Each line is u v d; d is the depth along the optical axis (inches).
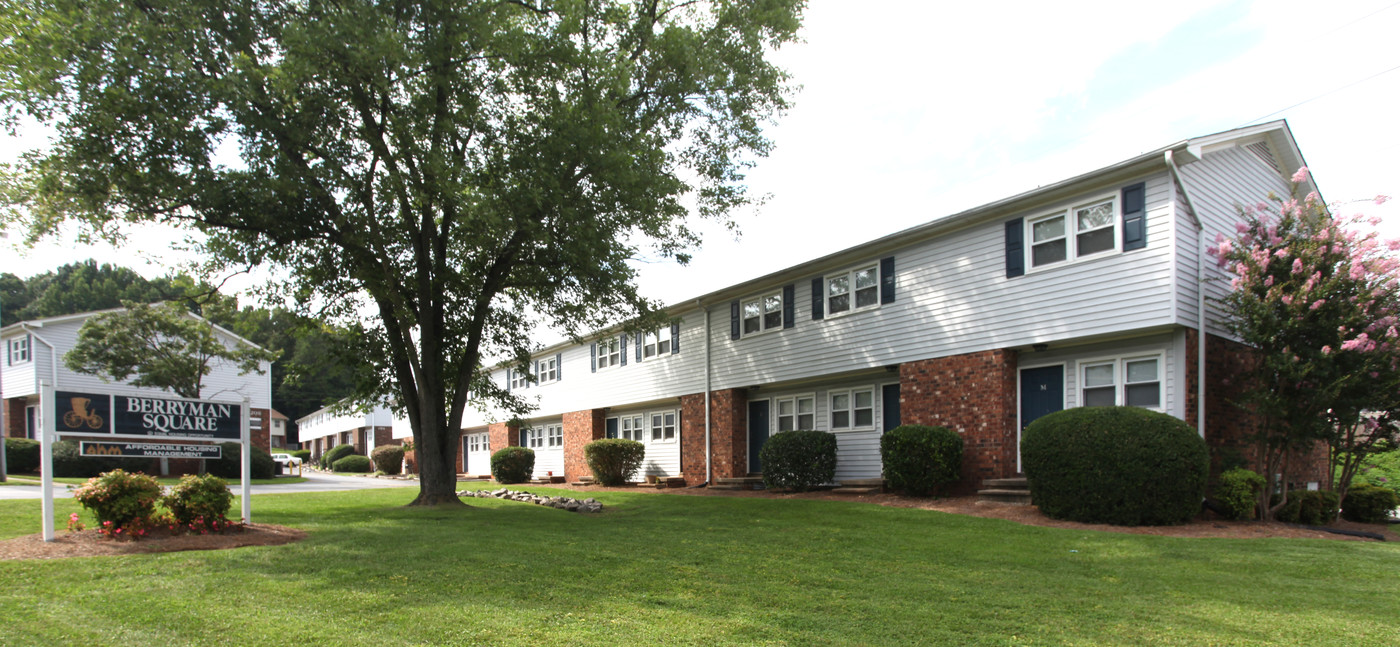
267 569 277.6
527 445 1327.5
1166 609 243.3
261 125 438.9
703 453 873.5
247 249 537.3
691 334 909.2
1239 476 451.2
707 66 570.3
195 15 433.1
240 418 400.8
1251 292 456.4
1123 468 435.2
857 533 410.6
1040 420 488.1
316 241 539.2
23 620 205.6
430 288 556.1
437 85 474.6
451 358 613.6
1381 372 436.1
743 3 591.5
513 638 198.5
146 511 339.3
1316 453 615.8
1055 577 295.3
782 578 286.4
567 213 486.9
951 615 233.0
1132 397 509.0
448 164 468.1
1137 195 488.7
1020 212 558.3
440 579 266.2
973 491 575.5
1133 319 483.2
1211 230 502.9
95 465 974.4
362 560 298.2
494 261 576.7
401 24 470.0
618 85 500.4
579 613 225.8
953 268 606.2
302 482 1066.7
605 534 397.1
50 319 1128.8
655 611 230.7
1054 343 538.3
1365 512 535.8
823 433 711.1
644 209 519.8
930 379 617.3
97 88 412.2
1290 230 470.6
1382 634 215.0
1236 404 473.1
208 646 186.2
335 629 202.1
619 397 1043.3
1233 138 506.6
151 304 1101.1
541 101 507.8
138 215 486.3
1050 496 467.2
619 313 637.9
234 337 1279.5
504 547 339.0
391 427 2124.8
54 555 296.0
